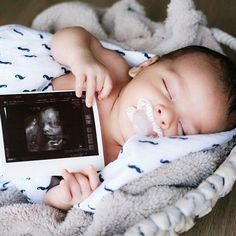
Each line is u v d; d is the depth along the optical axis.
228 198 1.26
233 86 1.11
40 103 1.06
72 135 1.06
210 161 1.06
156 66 1.12
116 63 1.22
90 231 1.00
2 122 1.03
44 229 1.04
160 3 1.67
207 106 1.08
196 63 1.11
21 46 1.20
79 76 1.10
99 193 1.02
